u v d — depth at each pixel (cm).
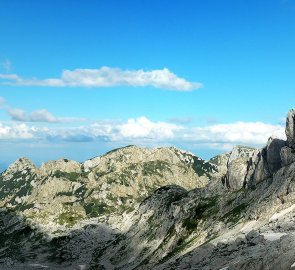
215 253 13000
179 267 13788
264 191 18650
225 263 11038
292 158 18638
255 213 16512
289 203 15238
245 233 14288
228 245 13212
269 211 15838
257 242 11375
